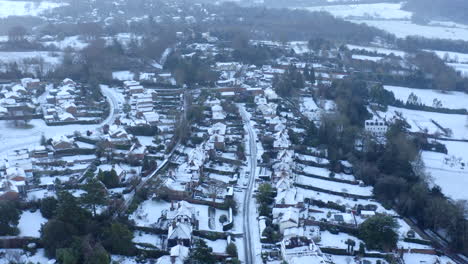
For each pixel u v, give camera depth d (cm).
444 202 19600
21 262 14925
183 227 16812
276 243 17325
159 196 19600
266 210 19038
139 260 15788
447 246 18488
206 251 15612
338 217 18875
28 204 18188
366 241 17325
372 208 19950
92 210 17762
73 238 15400
